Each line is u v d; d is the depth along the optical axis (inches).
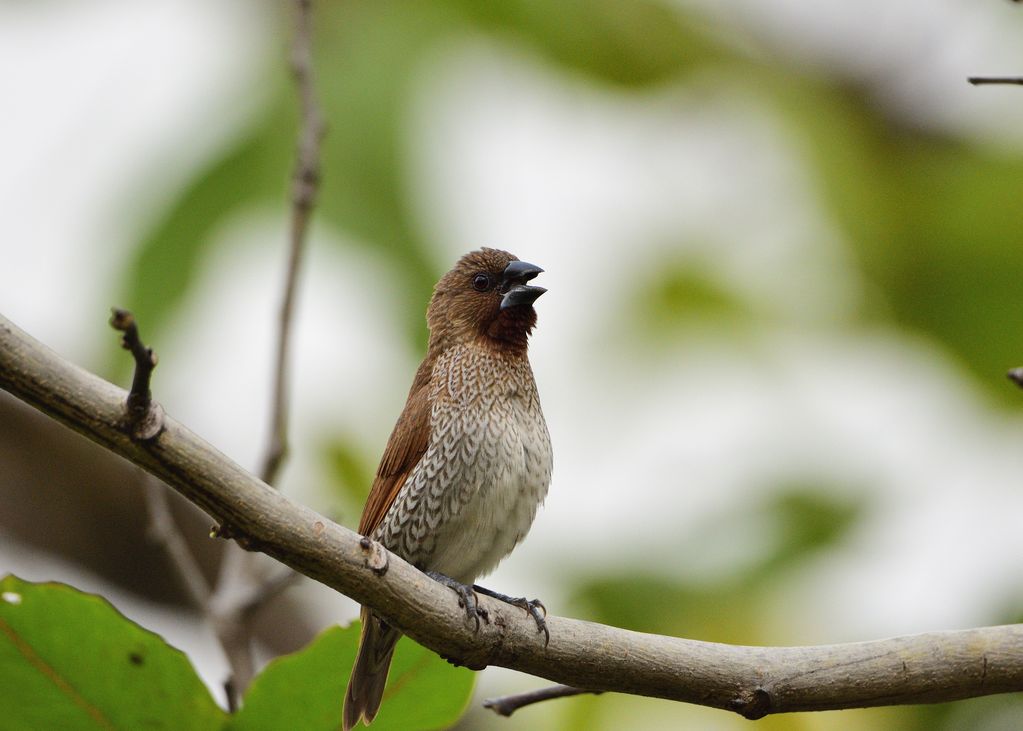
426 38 427.2
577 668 296.5
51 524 528.4
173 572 534.9
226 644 341.4
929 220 496.7
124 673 254.7
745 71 488.4
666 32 471.5
